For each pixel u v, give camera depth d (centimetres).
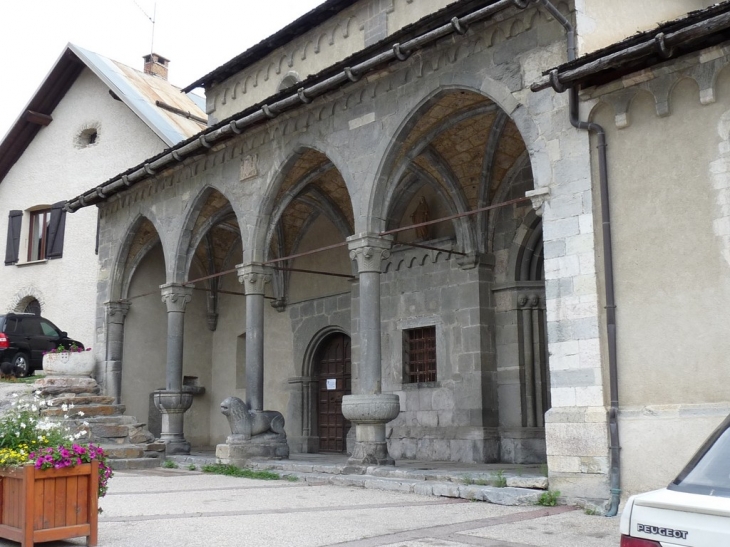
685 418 906
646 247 972
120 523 852
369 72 1345
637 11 1166
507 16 1166
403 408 1758
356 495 1108
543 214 1072
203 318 2331
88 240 2538
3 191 2852
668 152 967
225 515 909
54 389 1833
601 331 995
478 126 1498
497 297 1647
